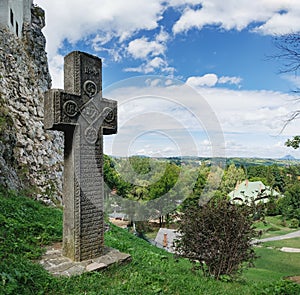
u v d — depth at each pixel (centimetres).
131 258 512
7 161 1091
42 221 676
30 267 409
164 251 830
